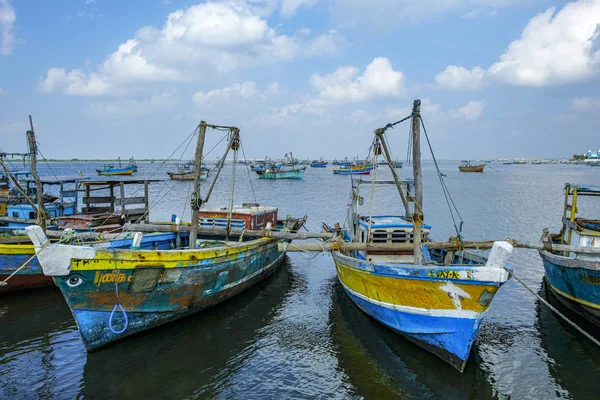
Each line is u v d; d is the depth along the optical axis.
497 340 12.46
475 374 10.49
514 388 9.89
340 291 17.19
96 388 9.61
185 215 39.31
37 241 9.70
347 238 20.39
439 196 59.75
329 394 9.62
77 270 10.20
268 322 13.72
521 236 29.73
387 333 12.86
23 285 15.70
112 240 15.64
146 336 12.29
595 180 97.38
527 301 15.90
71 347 11.56
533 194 62.34
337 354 11.52
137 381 9.95
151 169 165.12
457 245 14.57
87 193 21.91
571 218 16.97
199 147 14.80
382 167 190.88
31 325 13.01
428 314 10.87
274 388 9.83
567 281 13.73
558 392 9.73
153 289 11.76
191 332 12.73
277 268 20.23
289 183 87.00
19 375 10.05
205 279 13.19
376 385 9.98
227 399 9.35
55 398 9.17
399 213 42.66
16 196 25.80
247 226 18.69
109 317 11.20
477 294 9.94
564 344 12.19
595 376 10.44
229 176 112.56
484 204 49.34
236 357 11.27
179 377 10.18
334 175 121.50
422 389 9.84
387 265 11.26
